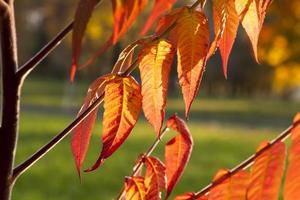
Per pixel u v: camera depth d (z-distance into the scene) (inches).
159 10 46.9
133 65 45.3
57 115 1333.7
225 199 50.3
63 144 826.2
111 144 44.1
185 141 46.7
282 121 1454.2
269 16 995.9
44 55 53.8
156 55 44.5
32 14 1555.1
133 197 50.3
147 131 1053.2
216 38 45.2
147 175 49.9
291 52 1140.5
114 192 577.6
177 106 1472.7
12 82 54.7
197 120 1411.2
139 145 872.9
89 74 1750.7
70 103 1649.9
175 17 45.5
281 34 1030.4
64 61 1808.6
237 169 49.9
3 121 55.0
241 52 1900.8
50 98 1804.9
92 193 570.3
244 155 856.3
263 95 2326.5
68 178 613.6
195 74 43.3
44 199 542.6
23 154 760.3
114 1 40.5
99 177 623.5
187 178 655.8
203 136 1047.6
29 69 55.1
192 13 43.9
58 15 1139.3
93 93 47.1
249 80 2000.5
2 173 54.7
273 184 46.9
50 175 622.5
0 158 54.9
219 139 1016.2
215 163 774.5
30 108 1481.3
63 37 52.9
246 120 1456.7
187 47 43.4
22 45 1561.3
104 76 46.3
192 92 43.1
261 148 47.4
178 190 600.4
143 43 44.9
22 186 576.1
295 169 46.4
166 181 46.9
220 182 50.3
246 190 47.0
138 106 44.6
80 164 47.7
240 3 45.7
